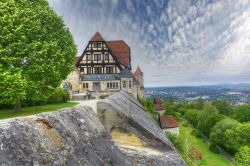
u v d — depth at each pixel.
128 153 8.39
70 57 29.77
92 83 56.72
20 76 20.64
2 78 20.20
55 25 29.03
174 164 8.34
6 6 22.47
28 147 4.43
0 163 3.79
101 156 6.43
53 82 26.25
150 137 9.82
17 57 22.75
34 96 25.00
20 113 24.11
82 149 5.93
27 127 4.81
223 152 62.91
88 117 7.62
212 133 63.28
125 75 56.56
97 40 57.59
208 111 83.00
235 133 59.12
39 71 23.80
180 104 149.00
